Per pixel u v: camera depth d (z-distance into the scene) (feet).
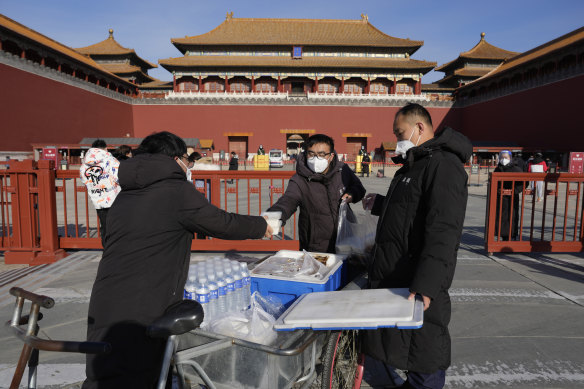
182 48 169.99
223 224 6.40
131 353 5.59
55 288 15.92
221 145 155.94
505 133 134.92
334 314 6.08
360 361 8.05
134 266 5.83
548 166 84.84
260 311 6.91
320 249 10.75
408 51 170.60
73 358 10.73
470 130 157.28
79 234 26.53
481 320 12.97
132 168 6.04
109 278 5.85
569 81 106.63
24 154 97.14
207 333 6.13
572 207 40.86
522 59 138.92
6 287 16.02
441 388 7.54
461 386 9.29
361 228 10.38
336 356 8.25
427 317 7.04
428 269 6.40
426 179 7.09
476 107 152.97
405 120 7.65
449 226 6.64
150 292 5.83
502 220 24.20
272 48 168.35
